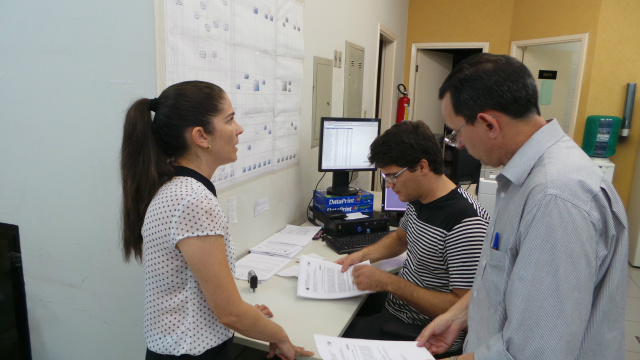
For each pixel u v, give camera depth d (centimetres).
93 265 149
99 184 141
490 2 490
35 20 137
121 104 132
